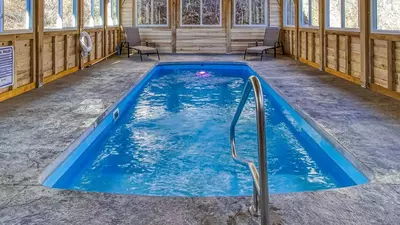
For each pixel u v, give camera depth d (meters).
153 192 2.63
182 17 11.21
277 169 3.06
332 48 6.78
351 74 5.92
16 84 4.77
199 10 11.16
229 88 6.93
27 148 2.73
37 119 3.58
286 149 3.57
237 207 1.86
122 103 4.98
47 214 1.78
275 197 1.98
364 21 5.07
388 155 2.56
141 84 6.72
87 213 1.79
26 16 5.04
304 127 3.81
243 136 4.01
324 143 3.16
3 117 3.64
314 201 1.92
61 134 3.10
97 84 5.72
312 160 3.27
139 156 3.40
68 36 6.79
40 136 3.03
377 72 4.95
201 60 9.52
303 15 8.88
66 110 3.98
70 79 6.21
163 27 11.26
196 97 6.15
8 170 2.31
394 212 1.79
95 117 3.69
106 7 9.42
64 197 1.98
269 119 4.71
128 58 9.91
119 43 11.02
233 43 11.23
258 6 11.06
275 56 10.14
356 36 5.57
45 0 5.77
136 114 5.02
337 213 1.78
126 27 10.65
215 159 3.31
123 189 2.69
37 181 2.17
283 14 10.81
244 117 4.84
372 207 1.84
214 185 2.73
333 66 6.77
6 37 4.39
